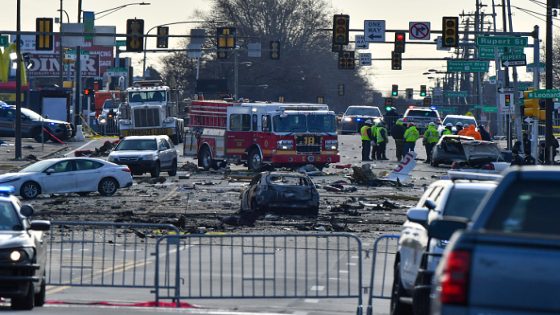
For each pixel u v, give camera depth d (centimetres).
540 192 2239
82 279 5766
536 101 12644
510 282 2053
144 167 13912
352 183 13375
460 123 19575
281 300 5438
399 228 9081
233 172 14712
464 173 4550
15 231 4747
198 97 16162
